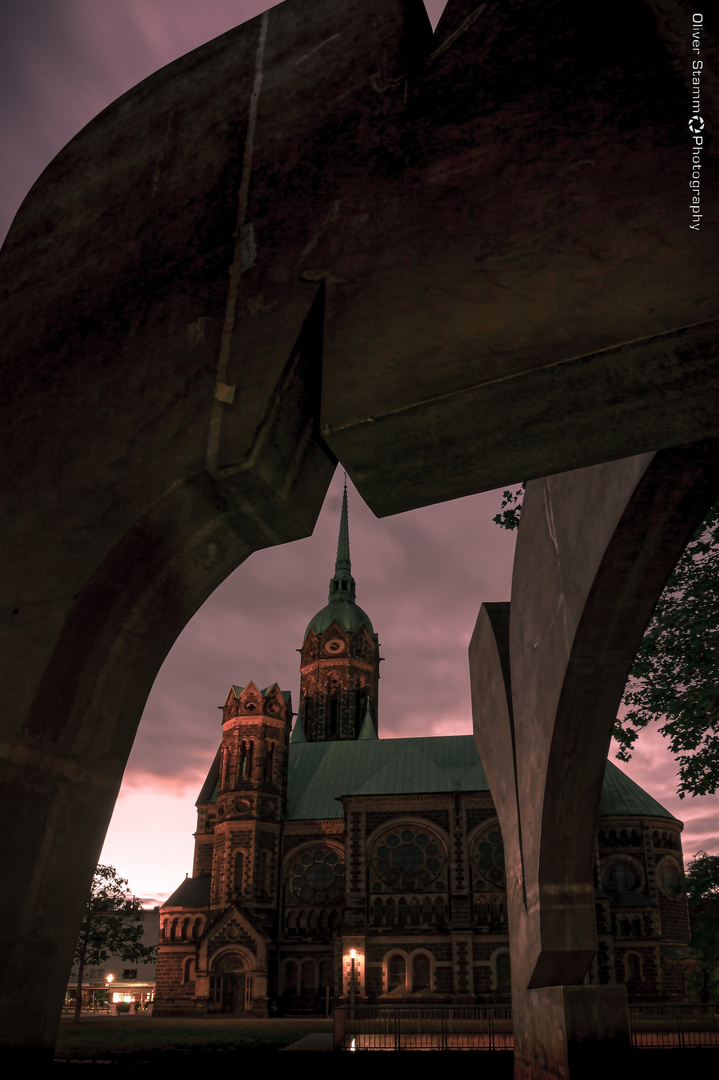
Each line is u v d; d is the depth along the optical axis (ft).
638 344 8.61
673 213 9.01
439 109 10.34
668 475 15.05
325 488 11.47
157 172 11.93
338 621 284.00
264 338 10.12
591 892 24.80
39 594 9.80
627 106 9.36
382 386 9.45
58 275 11.96
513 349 9.09
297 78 11.38
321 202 10.63
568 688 21.22
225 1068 56.24
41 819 9.36
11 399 11.26
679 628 37.32
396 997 165.78
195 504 10.18
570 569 20.26
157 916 302.86
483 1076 51.55
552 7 9.91
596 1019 22.30
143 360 10.71
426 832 183.93
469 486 11.03
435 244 9.89
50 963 9.39
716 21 9.00
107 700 10.22
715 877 53.06
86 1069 54.95
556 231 9.43
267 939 182.70
